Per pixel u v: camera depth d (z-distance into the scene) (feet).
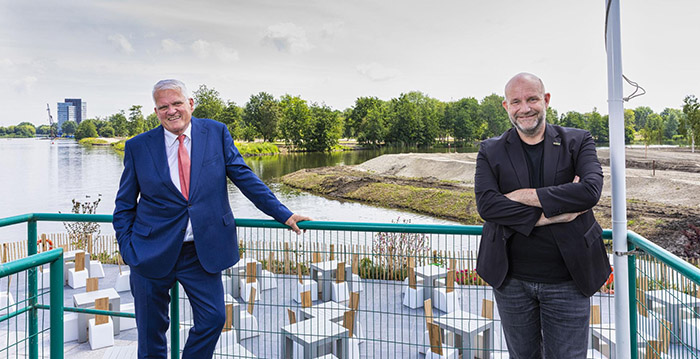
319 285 25.04
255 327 20.44
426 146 412.57
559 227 7.15
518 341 7.85
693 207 113.80
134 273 8.77
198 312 8.70
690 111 234.17
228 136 9.20
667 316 7.04
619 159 7.48
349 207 151.64
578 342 7.38
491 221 7.52
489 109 412.77
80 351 20.81
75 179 237.45
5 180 233.76
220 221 8.72
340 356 15.87
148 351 8.87
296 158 347.97
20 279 28.27
